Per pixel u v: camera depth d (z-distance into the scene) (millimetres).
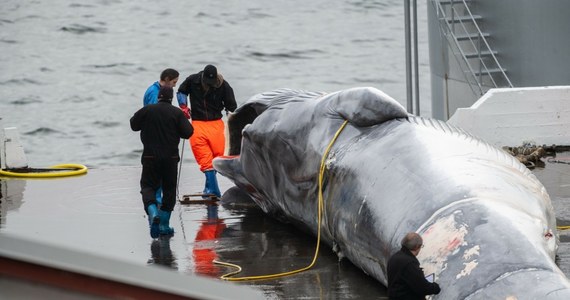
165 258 36969
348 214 33531
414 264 25375
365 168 33469
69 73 151375
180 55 163250
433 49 82688
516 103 56281
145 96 45188
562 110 56625
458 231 27250
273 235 41094
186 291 9031
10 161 57125
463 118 56219
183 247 38938
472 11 73500
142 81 146750
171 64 157500
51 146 111188
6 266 8672
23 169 57250
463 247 26516
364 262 32906
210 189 49094
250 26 185750
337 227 34688
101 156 106312
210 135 47844
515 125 56438
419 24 193750
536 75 66625
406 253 25656
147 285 8898
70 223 43406
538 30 65875
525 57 67688
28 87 142625
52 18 188875
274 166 40625
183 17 192875
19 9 195500
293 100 40938
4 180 54750
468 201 28562
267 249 38531
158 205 44844
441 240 27422
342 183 34625
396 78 150000
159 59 160625
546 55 65438
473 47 73625
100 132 117625
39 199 49156
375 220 31406
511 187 30156
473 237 26656
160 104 40625
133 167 58844
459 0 75062
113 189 51812
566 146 56906
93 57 162000
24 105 132375
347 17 195625
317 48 168875
